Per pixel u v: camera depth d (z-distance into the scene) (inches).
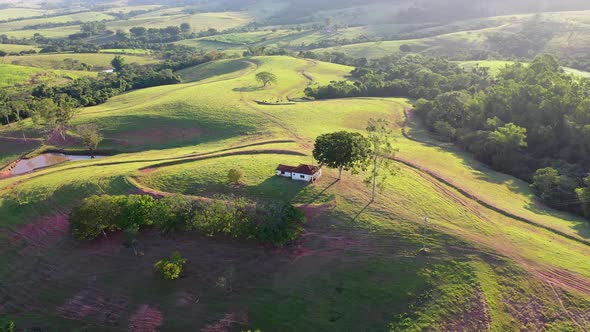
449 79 6717.5
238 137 4414.4
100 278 2437.3
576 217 2874.0
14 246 2706.7
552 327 1927.9
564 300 2037.4
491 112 4753.9
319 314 2123.5
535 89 4554.6
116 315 2228.1
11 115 5339.6
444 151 4185.5
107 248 2630.4
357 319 2074.3
